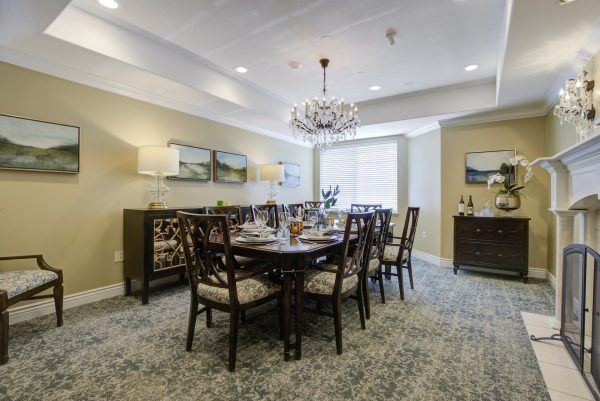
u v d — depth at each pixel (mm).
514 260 3613
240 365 1776
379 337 2148
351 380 1640
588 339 1870
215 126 4164
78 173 2746
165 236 2975
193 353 1906
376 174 5660
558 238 2268
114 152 3020
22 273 2119
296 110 3633
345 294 2029
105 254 2941
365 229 2244
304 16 2336
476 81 3693
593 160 1711
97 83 2857
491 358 1873
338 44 2771
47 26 1952
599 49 2193
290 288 1859
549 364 1804
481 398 1500
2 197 2326
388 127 4746
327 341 2086
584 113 2348
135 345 2006
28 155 2420
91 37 2273
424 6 2207
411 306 2781
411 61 3127
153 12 2270
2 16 1834
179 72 2939
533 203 3838
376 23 2432
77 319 2430
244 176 4637
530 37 2145
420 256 4926
